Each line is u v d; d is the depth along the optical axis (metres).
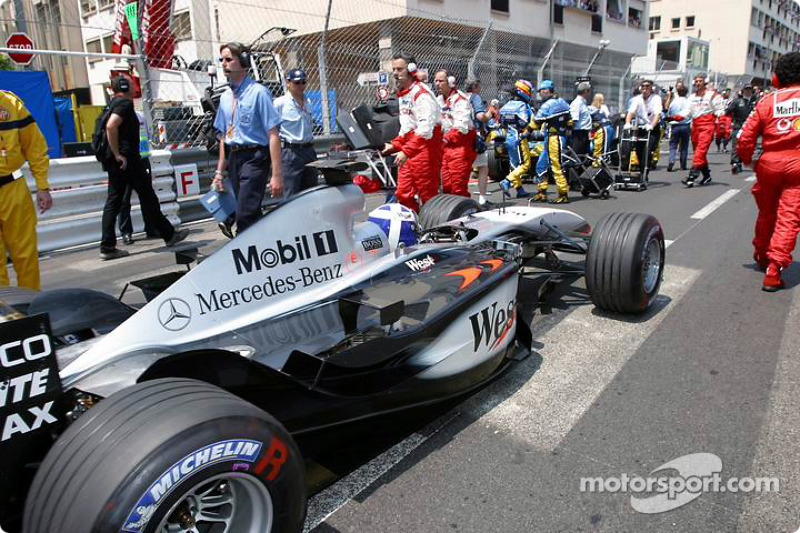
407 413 2.73
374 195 9.93
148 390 1.69
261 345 2.35
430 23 17.70
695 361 3.41
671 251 5.91
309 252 2.73
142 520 1.46
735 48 56.31
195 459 1.53
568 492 2.29
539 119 9.15
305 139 6.03
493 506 2.22
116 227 7.60
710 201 8.84
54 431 1.78
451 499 2.27
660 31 60.00
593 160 9.84
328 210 2.82
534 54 16.34
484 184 8.90
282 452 1.72
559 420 2.82
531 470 2.44
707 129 10.20
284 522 1.75
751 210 7.99
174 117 10.17
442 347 2.76
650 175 12.48
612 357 3.50
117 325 2.51
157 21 10.79
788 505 2.19
